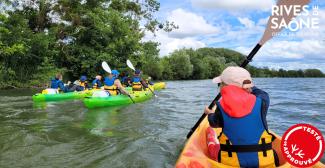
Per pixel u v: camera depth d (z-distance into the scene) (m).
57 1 22.59
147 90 12.86
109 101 9.46
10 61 18.70
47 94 10.98
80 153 4.85
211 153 3.60
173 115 8.11
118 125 6.78
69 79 22.62
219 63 49.66
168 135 5.89
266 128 2.86
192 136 4.08
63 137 5.76
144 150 4.96
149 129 6.40
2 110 8.90
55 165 4.35
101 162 4.44
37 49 19.75
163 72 38.50
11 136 5.81
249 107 2.83
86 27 22.19
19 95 13.78
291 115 8.23
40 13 22.42
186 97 13.05
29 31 19.73
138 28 26.39
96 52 22.11
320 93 15.38
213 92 16.06
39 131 6.20
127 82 14.34
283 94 14.88
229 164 2.92
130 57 23.17
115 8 26.23
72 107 9.42
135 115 8.05
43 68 20.03
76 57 22.38
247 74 2.95
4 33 17.89
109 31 21.92
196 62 44.97
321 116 8.01
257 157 2.82
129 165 4.32
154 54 26.67
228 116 2.85
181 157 3.31
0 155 4.77
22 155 4.77
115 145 5.24
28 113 8.37
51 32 21.66
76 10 22.52
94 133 6.04
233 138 2.86
